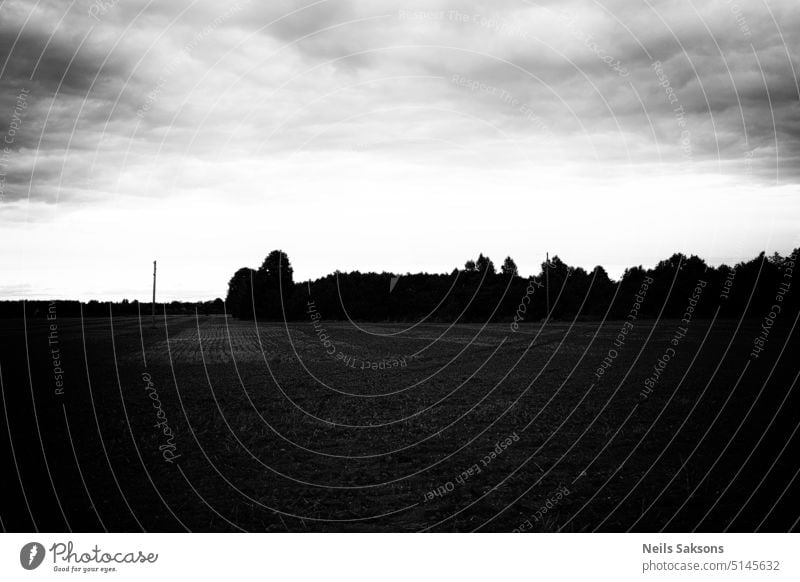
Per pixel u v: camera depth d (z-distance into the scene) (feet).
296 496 25.82
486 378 64.44
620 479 27.30
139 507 24.50
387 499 25.39
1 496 25.77
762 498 24.56
